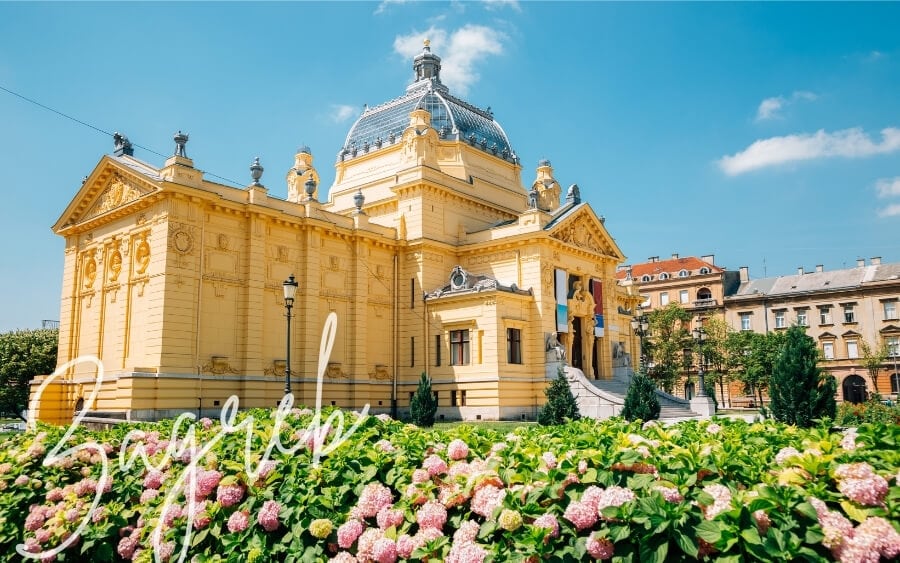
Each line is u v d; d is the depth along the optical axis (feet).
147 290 122.21
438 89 197.67
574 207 167.22
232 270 130.31
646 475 21.04
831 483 21.42
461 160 177.88
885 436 24.50
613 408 138.10
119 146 141.90
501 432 35.65
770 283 330.75
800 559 18.28
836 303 295.48
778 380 89.86
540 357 150.82
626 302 241.35
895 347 277.64
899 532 18.54
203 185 126.11
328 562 24.18
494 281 145.59
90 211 143.33
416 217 161.58
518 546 20.20
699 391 146.51
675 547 19.13
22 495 33.78
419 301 158.40
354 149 191.11
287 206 142.00
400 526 24.53
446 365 152.35
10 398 192.44
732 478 22.25
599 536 19.43
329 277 148.25
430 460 26.96
